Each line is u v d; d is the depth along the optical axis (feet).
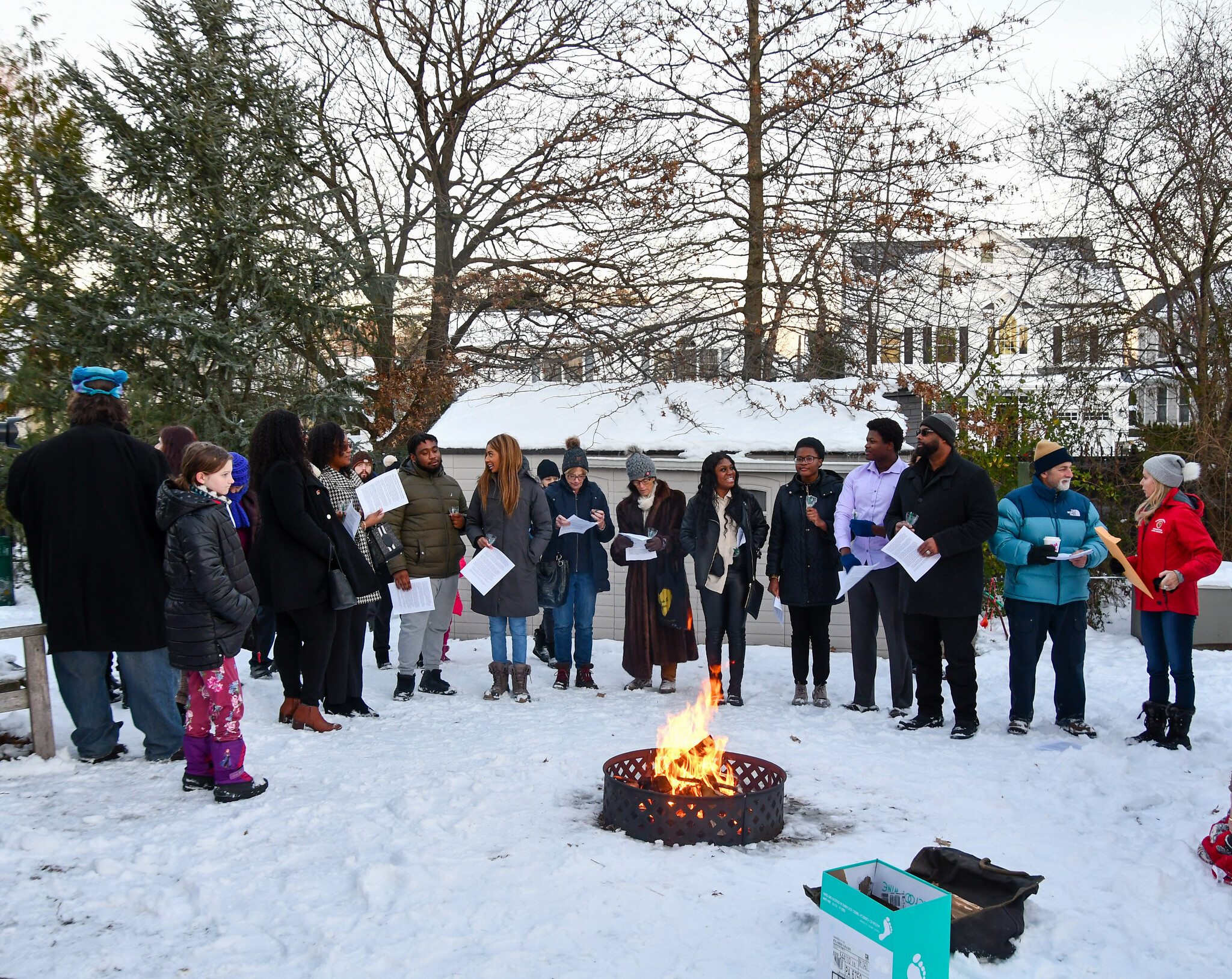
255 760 17.37
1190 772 17.10
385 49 66.13
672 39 55.26
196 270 55.47
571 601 26.11
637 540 25.23
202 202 54.80
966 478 20.29
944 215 53.01
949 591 20.18
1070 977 9.68
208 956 9.85
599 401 41.52
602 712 22.58
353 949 9.98
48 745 16.90
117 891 11.43
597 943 10.20
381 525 22.67
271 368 55.67
